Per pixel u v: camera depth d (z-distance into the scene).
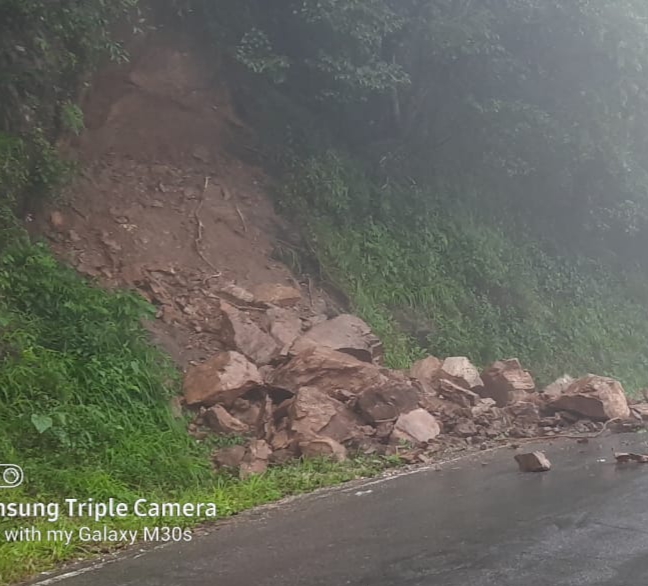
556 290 17.41
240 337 10.48
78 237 11.05
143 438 8.23
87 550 6.21
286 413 9.33
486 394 11.73
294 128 14.13
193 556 6.02
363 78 13.35
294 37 14.00
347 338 10.91
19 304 9.17
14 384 7.98
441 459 9.23
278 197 13.35
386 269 13.69
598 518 6.74
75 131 10.94
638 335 18.22
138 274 11.05
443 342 13.35
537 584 5.29
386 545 6.11
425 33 14.38
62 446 7.61
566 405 11.30
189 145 13.13
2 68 9.75
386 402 9.67
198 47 13.46
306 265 12.78
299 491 7.84
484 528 6.50
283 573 5.59
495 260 15.99
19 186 10.08
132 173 12.34
